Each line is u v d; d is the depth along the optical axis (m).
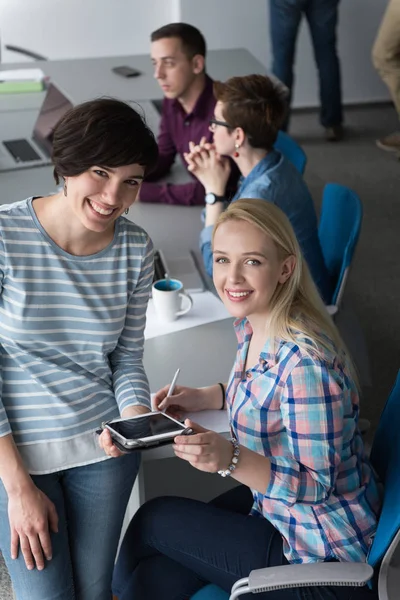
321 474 1.65
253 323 1.82
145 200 3.14
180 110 3.38
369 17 6.11
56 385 1.77
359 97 6.43
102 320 1.78
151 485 2.36
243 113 2.59
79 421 1.79
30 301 1.71
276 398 1.70
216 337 2.26
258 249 1.69
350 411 1.69
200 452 1.59
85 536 1.83
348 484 1.72
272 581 1.53
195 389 1.97
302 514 1.70
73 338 1.78
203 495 2.39
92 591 1.84
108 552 1.85
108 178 1.60
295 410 1.65
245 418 1.75
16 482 1.70
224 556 1.76
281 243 1.71
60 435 1.77
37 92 4.14
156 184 3.18
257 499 1.84
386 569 1.61
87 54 6.07
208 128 3.31
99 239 1.74
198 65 3.28
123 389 1.85
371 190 5.13
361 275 4.20
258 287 1.71
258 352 1.80
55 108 3.80
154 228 2.92
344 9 6.05
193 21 5.91
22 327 1.72
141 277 1.83
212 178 2.86
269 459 1.66
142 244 1.80
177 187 3.12
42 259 1.70
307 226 2.74
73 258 1.72
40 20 5.88
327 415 1.63
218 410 1.98
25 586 1.74
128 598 1.82
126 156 1.55
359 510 1.71
